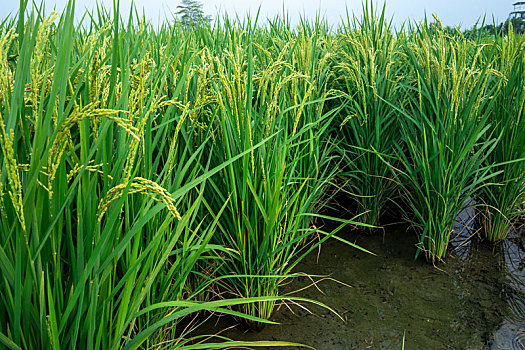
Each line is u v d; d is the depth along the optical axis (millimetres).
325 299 2859
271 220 2223
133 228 1406
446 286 3006
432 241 3291
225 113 2266
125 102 1586
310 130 2867
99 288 1464
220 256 2508
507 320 2611
